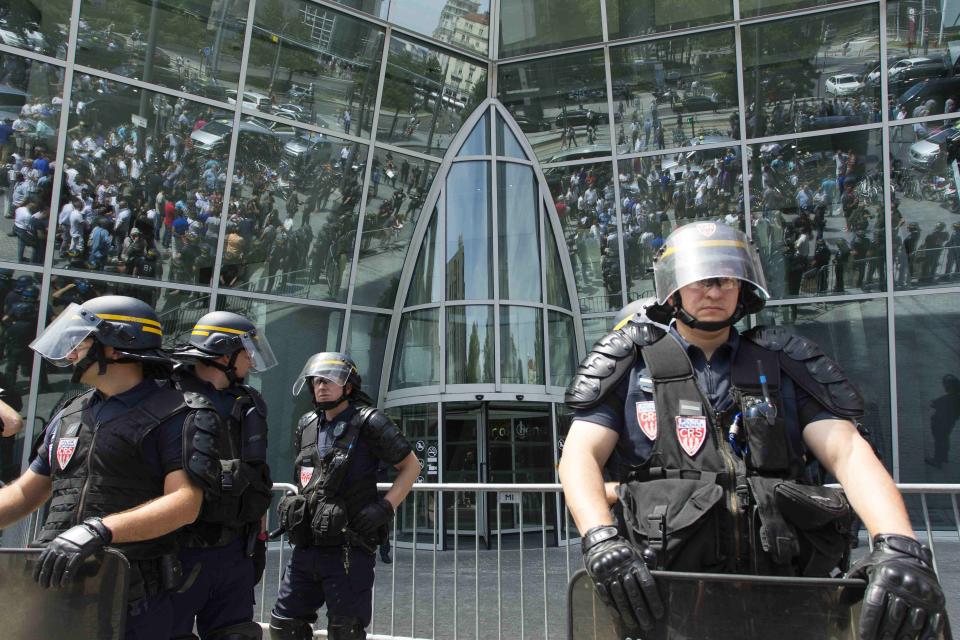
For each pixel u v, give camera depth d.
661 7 13.26
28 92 9.92
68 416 2.71
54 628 2.28
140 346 2.62
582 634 1.74
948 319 11.73
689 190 13.11
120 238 10.53
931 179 11.89
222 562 3.38
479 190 13.30
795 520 1.72
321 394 4.32
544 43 13.84
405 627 5.57
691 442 1.84
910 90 12.02
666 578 1.66
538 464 12.38
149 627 2.52
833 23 12.41
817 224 12.44
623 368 1.97
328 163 12.38
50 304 9.98
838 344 12.22
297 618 4.24
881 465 1.76
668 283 1.95
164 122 10.91
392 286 13.05
